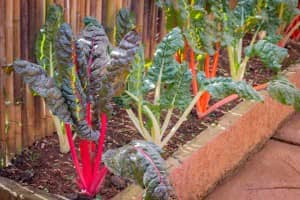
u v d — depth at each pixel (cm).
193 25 255
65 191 197
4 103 205
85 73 185
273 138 311
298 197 256
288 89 241
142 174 166
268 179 269
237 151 268
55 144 226
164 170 167
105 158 179
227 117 262
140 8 275
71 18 230
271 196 255
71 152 201
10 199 194
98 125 207
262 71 324
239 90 217
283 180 270
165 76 219
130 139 236
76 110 183
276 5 298
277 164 284
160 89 225
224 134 250
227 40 269
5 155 210
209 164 243
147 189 163
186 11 248
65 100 182
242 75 286
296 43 378
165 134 241
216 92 219
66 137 218
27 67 178
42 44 204
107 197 196
